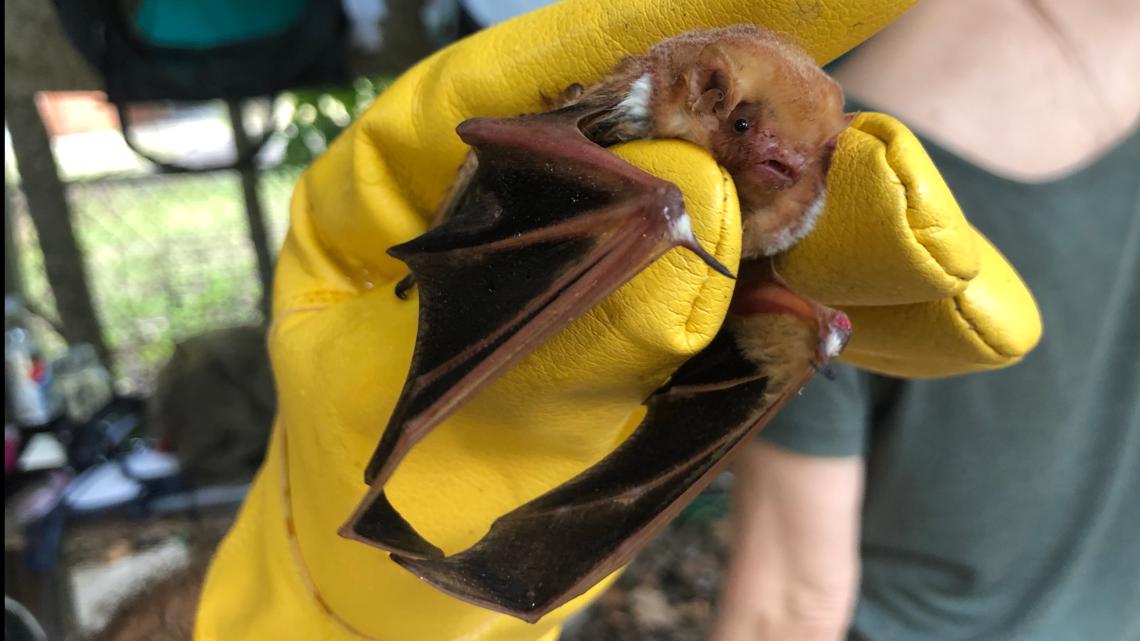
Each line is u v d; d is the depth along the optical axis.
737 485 0.25
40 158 0.67
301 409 0.19
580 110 0.17
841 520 0.24
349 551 0.19
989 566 0.25
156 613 0.25
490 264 0.16
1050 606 0.26
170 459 0.59
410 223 0.20
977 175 0.23
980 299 0.18
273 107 0.58
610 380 0.17
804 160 0.17
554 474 0.19
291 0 0.49
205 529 0.53
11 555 0.49
